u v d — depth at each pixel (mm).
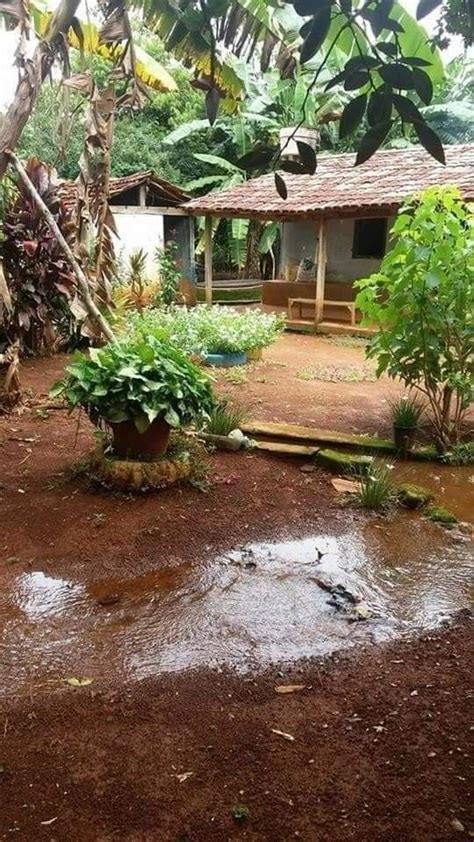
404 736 2361
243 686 2676
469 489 4906
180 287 15180
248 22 4320
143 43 15992
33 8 6125
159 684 2684
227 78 5270
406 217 5137
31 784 2127
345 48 3344
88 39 6402
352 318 12141
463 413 5797
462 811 2021
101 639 3012
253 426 5840
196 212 13422
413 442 5570
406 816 2004
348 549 3945
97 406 4449
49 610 3242
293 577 3615
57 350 9492
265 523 4238
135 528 4074
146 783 2137
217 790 2107
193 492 4621
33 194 6270
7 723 2430
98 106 5883
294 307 13422
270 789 2113
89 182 6172
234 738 2357
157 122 19266
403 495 4602
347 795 2088
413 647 2975
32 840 1914
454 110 14633
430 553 3920
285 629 3111
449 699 2578
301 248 14070
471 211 5289
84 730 2395
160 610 3266
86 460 4988
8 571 3584
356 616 3230
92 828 1960
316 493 4734
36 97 5625
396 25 1383
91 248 6660
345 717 2477
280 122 15906
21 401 6688
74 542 3891
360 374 8672
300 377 8484
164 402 4371
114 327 8844
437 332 5195
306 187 13125
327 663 2844
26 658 2859
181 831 1951
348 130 1469
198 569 3674
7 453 5316
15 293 8531
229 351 8883
